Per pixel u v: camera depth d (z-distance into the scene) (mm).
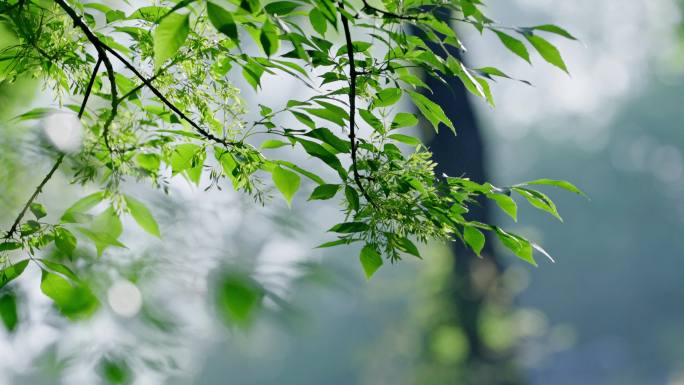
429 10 2855
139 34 2955
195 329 3336
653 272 37344
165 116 3018
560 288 37031
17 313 3061
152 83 2945
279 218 3328
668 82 36094
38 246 2969
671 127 37000
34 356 3396
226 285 3010
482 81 2895
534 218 36969
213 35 2926
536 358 12141
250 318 2994
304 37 2854
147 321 3250
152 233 3053
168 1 2953
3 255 2977
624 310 37344
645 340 37344
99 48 2914
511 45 2803
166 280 3125
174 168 2994
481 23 2814
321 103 2902
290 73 2881
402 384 9961
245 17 2852
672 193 37500
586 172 37656
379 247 2924
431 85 8914
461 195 2939
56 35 2977
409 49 2900
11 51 2977
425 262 9391
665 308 37375
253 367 26406
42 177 3061
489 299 9195
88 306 2988
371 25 2820
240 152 2938
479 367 9102
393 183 2912
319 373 26156
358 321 23438
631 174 37406
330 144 2914
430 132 9383
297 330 3012
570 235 37062
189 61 2926
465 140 9344
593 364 36469
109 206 3037
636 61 35875
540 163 37938
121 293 3207
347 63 2906
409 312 9648
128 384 3430
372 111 2945
